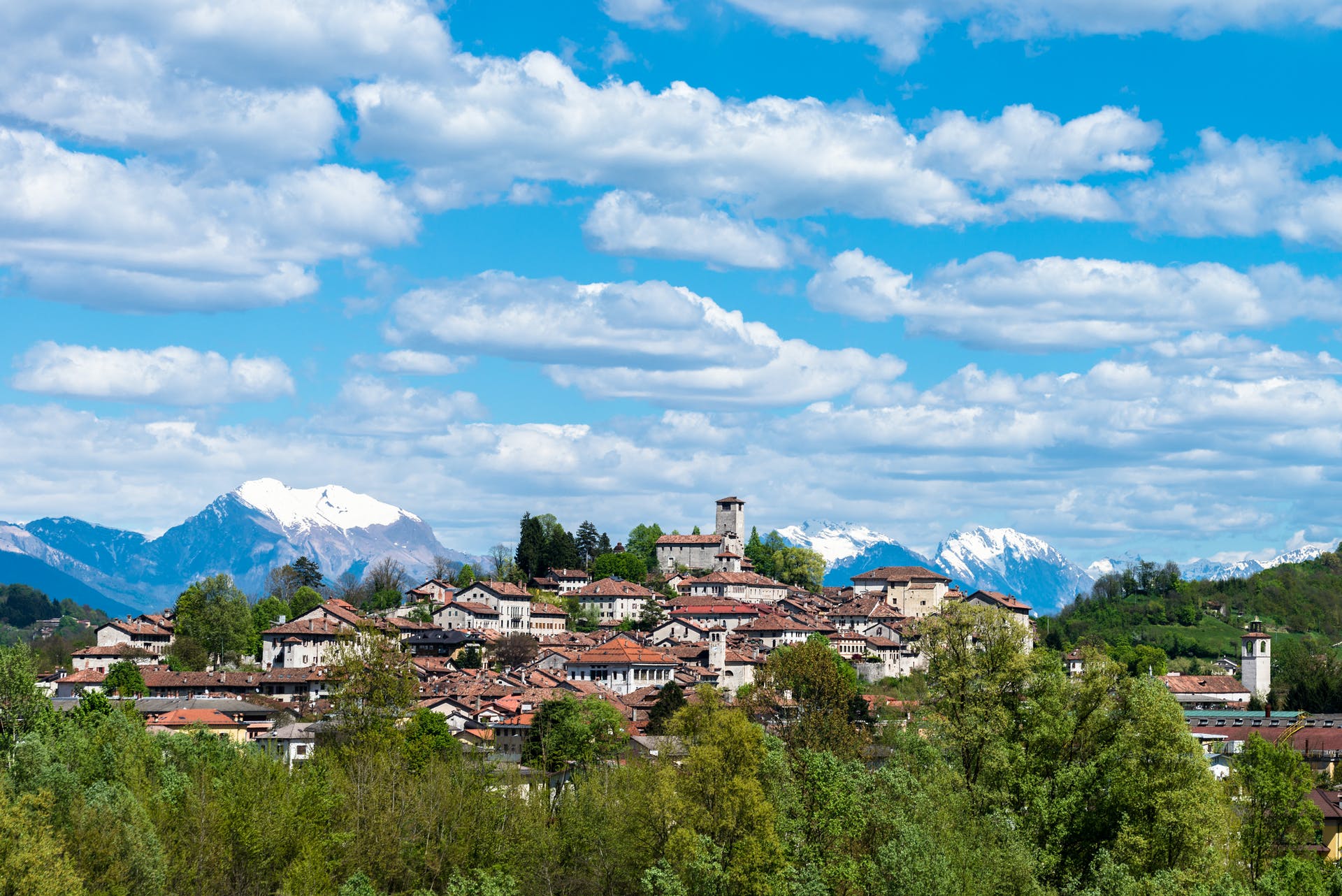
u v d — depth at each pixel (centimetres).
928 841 12456
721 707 19675
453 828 15375
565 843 15512
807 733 19162
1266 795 14788
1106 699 13912
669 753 17912
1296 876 13562
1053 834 13238
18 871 11394
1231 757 18150
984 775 13888
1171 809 13000
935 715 14512
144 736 16262
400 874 14762
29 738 14512
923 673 19962
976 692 14400
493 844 15450
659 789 14975
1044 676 14400
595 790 15912
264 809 14162
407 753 18025
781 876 13512
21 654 16200
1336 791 18138
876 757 19138
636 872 14912
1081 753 13862
